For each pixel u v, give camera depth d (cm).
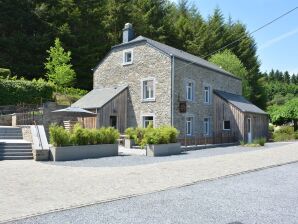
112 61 3022
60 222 666
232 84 3469
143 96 2756
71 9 4119
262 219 689
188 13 6419
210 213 730
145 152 2052
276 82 12294
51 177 1164
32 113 2562
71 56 3916
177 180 1100
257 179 1132
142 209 762
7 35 3719
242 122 2908
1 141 1867
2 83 2819
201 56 5316
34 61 3728
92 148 1820
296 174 1229
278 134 3675
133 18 4481
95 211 747
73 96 3403
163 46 2934
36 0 3938
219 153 2050
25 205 793
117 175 1204
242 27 6047
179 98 2636
